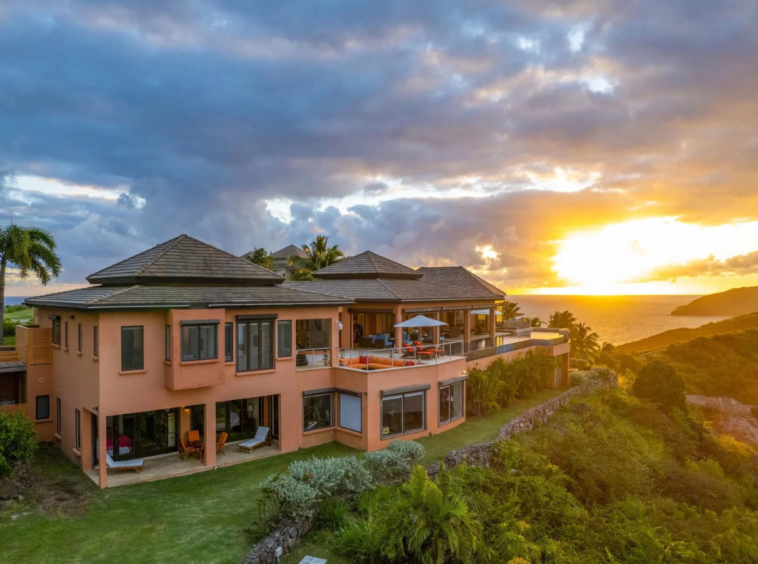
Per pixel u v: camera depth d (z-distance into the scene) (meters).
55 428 23.16
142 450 20.88
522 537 15.62
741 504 30.06
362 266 34.72
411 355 27.75
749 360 96.94
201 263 22.66
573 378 42.22
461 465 19.41
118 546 13.71
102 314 17.77
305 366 23.95
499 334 44.31
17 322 39.09
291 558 13.57
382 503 15.67
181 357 18.78
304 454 22.06
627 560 17.73
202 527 14.88
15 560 12.92
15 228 32.72
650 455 31.08
